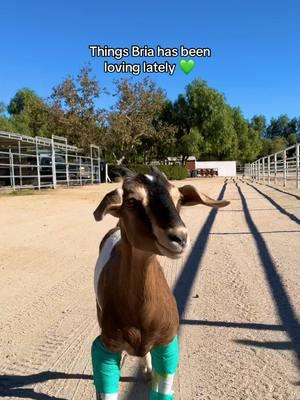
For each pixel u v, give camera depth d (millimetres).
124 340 1155
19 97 31625
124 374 1643
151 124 22109
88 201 7918
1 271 3059
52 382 1614
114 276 1168
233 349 1785
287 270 2826
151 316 1128
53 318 2191
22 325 2117
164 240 967
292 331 1929
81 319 2170
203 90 25250
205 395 1476
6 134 9867
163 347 1192
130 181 1046
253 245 3635
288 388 1503
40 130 23641
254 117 46812
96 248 3764
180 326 2016
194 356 1737
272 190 9438
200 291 2486
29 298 2496
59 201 7883
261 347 1795
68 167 13516
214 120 25250
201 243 3779
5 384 1607
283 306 2211
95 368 1188
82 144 17625
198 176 27891
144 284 1105
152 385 1298
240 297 2365
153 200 1007
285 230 4242
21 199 8242
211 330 1968
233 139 29266
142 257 1078
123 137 18047
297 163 8727
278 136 57125
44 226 4980
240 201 7191
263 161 14812
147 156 23703
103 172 17375
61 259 3387
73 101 18094
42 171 13047
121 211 1063
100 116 18078
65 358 1779
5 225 5066
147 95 18750
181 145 24547
